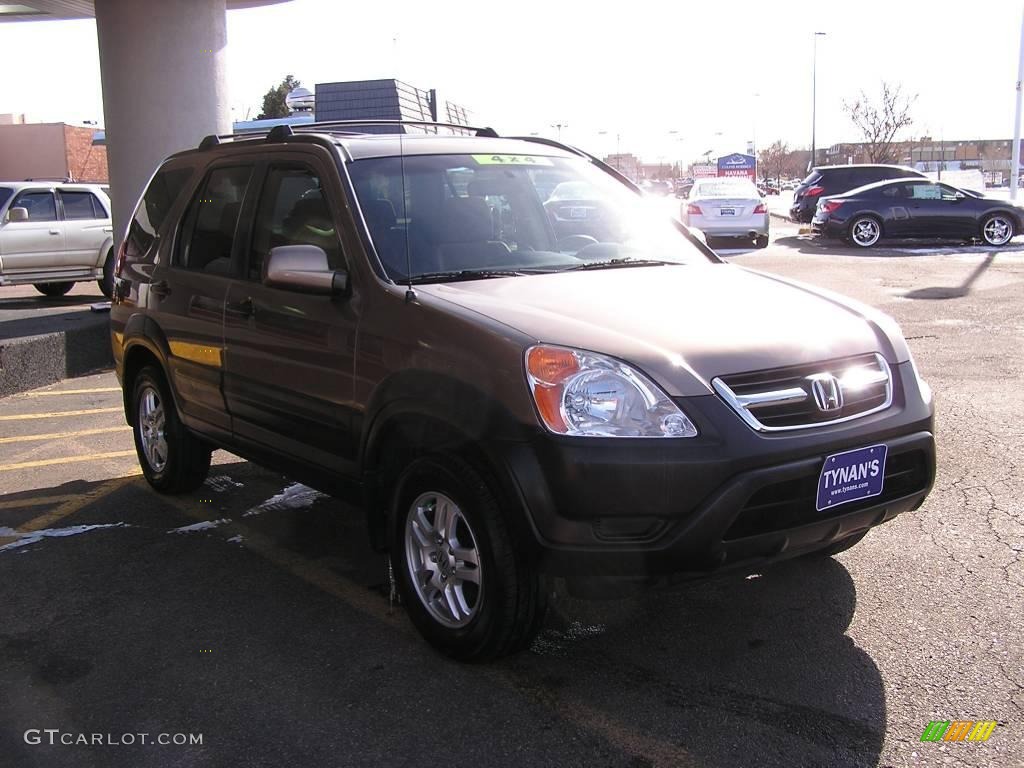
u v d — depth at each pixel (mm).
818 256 18469
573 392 3094
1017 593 3957
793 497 3156
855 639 3635
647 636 3727
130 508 5488
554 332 3264
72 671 3586
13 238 14477
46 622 4016
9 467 6426
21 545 4934
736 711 3180
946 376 7785
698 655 3564
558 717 3182
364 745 3055
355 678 3479
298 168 4453
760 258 18438
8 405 8367
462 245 4113
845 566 4293
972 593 3973
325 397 3992
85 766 2980
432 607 3615
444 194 4297
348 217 4016
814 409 3254
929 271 15273
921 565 4266
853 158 57000
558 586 4055
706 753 2953
